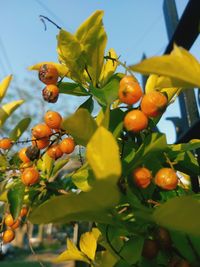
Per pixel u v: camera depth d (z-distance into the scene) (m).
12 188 0.15
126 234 0.12
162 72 0.09
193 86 0.09
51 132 0.14
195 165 0.13
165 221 0.09
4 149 0.16
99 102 0.12
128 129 0.11
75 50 0.13
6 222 0.16
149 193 0.12
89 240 0.15
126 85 0.11
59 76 0.15
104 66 0.15
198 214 0.09
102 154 0.08
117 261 0.11
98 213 0.09
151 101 0.11
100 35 0.13
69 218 0.09
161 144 0.11
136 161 0.11
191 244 0.10
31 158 0.14
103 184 0.08
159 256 0.11
